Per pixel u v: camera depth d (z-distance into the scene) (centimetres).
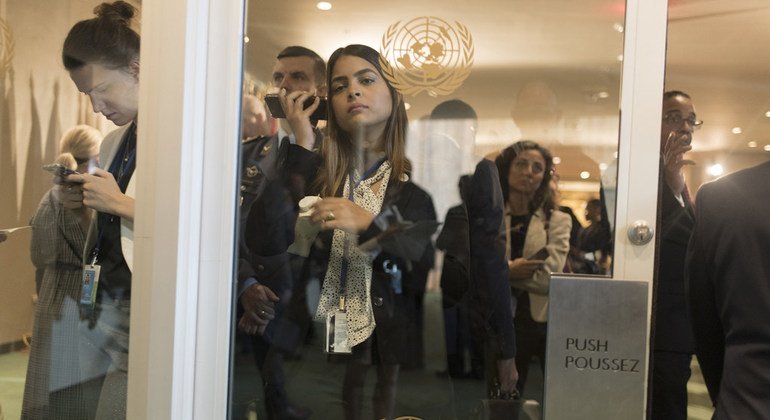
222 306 147
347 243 174
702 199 118
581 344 141
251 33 167
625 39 146
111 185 172
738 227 109
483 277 168
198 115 144
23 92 182
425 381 173
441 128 169
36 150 180
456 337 171
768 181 110
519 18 162
